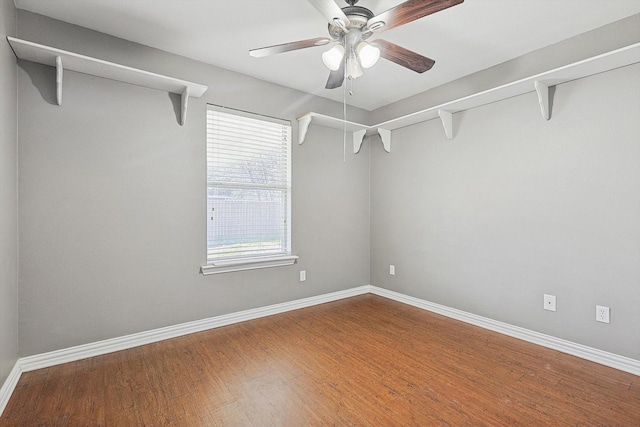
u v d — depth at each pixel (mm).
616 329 2154
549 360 2260
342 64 2078
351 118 3859
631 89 2076
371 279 4070
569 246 2367
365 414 1662
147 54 2498
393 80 3111
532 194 2568
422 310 3396
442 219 3248
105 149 2340
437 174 3289
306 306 3498
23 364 2051
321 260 3627
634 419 1614
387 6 1981
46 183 2129
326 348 2457
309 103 3473
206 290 2830
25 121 2055
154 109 2545
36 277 2100
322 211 3625
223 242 2955
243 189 3072
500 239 2783
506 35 2309
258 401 1772
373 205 4039
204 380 1987
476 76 2920
